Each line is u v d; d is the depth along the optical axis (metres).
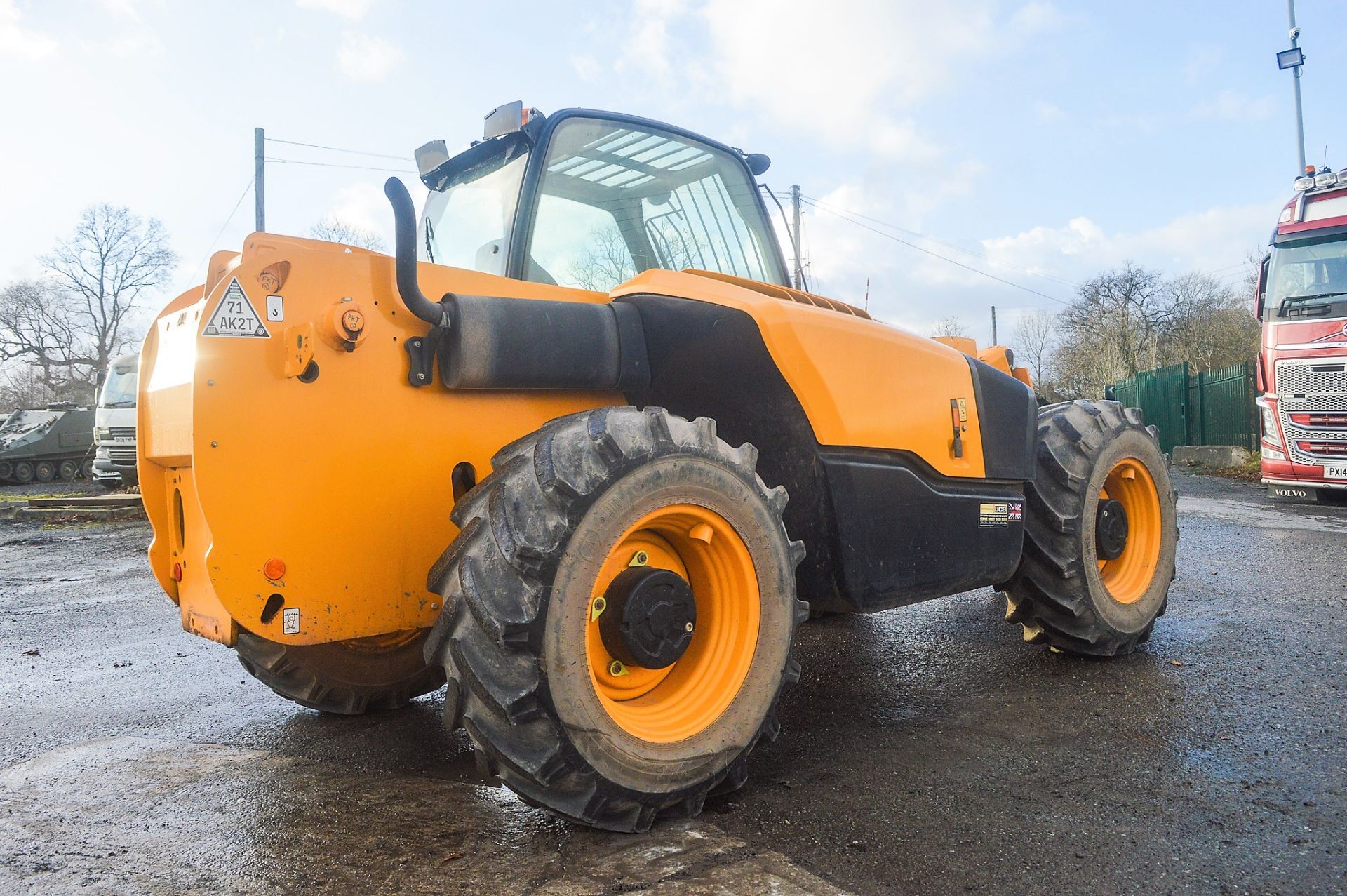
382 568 2.33
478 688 2.00
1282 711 3.04
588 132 3.02
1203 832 2.17
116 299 57.16
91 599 6.39
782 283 3.73
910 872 1.99
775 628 2.41
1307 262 9.94
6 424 25.48
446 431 2.43
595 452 2.12
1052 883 1.94
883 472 2.84
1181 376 18.62
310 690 3.11
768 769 2.65
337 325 2.18
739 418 2.82
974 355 4.56
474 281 2.52
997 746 2.80
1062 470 3.56
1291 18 15.74
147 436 2.67
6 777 2.77
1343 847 2.09
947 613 4.84
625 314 2.69
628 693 2.34
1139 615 3.78
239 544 2.12
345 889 1.96
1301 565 5.86
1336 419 9.36
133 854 2.16
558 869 2.02
